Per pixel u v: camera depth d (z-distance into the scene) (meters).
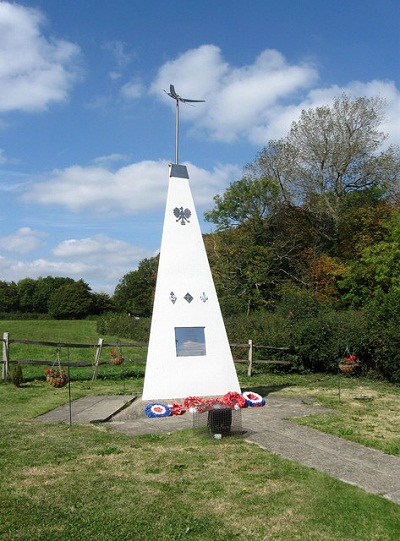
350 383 14.40
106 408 10.05
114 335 31.27
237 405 9.78
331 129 30.89
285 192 32.41
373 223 30.39
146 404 9.88
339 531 4.61
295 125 31.84
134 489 5.51
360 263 27.84
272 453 6.86
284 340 16.81
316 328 16.48
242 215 32.22
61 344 14.14
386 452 7.02
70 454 6.74
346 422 8.85
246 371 16.75
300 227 33.22
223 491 5.49
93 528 4.57
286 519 4.84
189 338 10.59
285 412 9.70
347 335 15.80
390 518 4.86
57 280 66.31
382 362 14.66
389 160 30.86
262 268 30.03
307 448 7.14
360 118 30.53
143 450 6.99
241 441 7.46
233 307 28.81
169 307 10.60
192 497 5.33
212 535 4.50
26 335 28.16
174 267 10.83
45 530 4.50
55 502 5.12
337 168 31.30
